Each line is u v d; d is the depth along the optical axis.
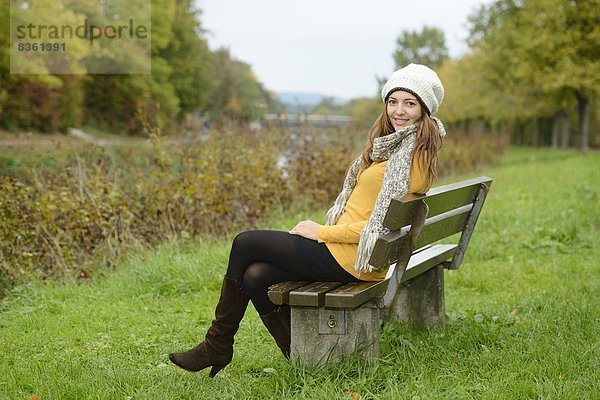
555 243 10.12
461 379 4.62
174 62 61.44
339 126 17.39
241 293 4.87
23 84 37.94
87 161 11.45
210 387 4.86
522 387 4.41
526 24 38.50
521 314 6.59
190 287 8.08
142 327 6.61
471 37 45.62
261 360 5.41
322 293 4.57
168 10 49.06
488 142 38.16
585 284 7.67
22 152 17.61
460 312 6.56
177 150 12.98
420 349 5.20
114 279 8.59
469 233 5.91
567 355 4.91
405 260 4.65
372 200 4.81
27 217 9.50
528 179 22.81
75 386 4.84
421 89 4.76
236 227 11.52
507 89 45.69
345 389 4.48
